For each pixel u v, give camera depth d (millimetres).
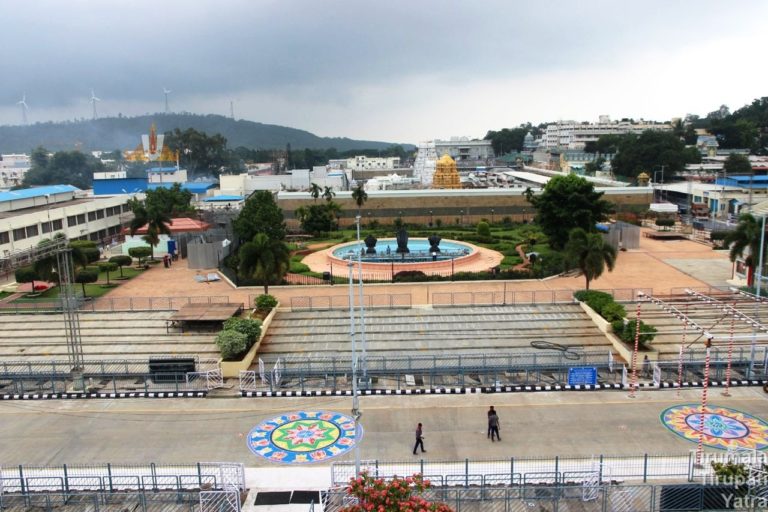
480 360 42500
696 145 195500
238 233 73625
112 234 99688
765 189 105625
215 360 43000
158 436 33750
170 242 76188
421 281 59656
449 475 26609
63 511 26234
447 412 36250
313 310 51125
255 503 26938
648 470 28469
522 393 38844
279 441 32875
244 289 58062
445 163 146250
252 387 40000
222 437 33469
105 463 30688
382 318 49688
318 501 26984
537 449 31406
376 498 21016
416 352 44219
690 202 118938
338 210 97438
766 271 56562
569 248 52094
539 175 169500
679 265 66812
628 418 34938
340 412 36531
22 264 38938
